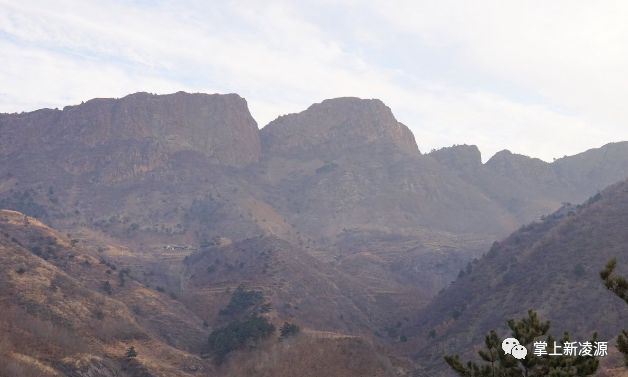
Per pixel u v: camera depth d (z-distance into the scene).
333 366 100.75
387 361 105.75
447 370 110.88
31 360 81.38
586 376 27.97
